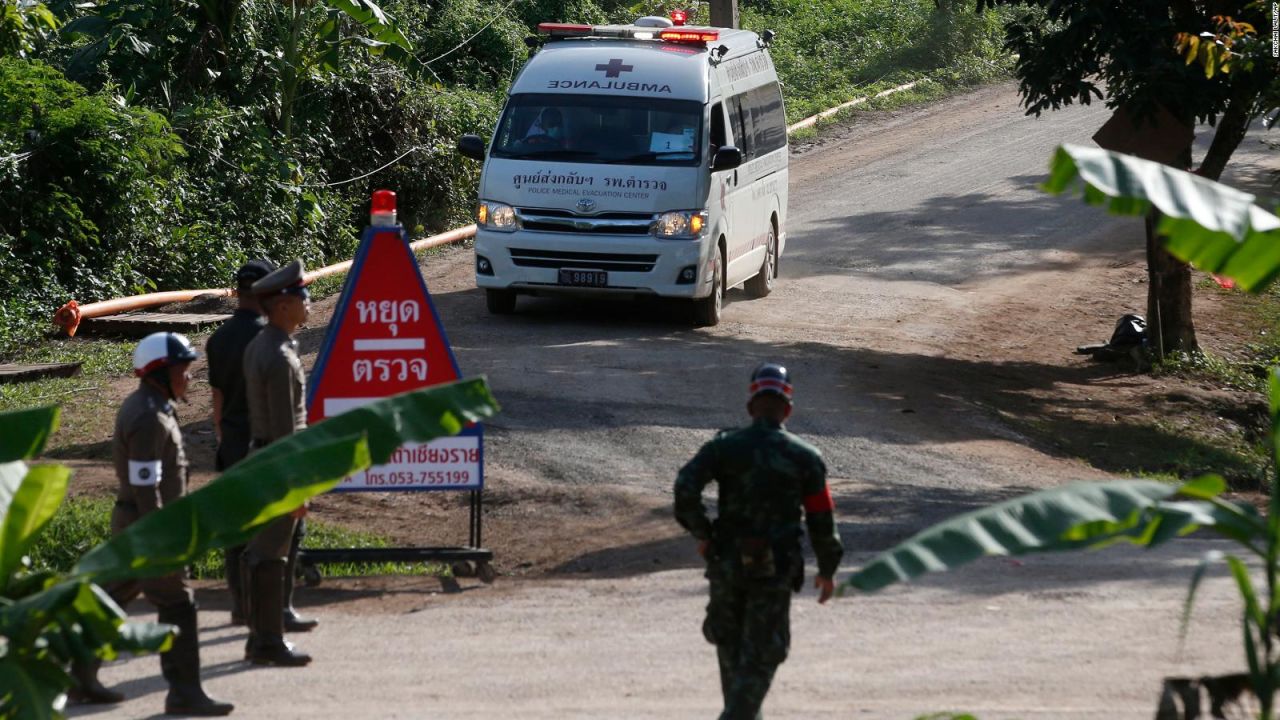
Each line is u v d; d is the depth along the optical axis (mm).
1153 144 24031
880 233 37219
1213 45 20234
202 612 12289
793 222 38625
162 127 29891
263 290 10383
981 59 62812
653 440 18375
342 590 13164
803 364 23312
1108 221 38812
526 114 24797
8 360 24281
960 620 11547
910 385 22766
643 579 13242
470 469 13625
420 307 13227
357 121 38781
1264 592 12156
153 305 28141
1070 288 32344
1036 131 50875
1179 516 5203
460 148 25250
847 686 9789
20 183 27250
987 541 5121
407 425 5762
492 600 12672
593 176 24109
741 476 8172
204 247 30969
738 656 8312
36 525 5492
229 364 11180
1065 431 21531
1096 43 24188
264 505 5230
